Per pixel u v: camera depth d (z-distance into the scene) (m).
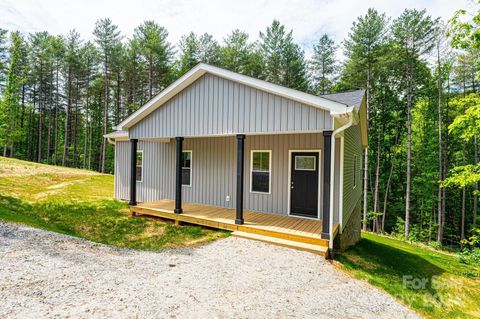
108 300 2.81
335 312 2.90
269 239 5.21
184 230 6.27
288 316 2.72
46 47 24.05
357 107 5.64
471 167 8.08
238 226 5.77
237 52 20.52
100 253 4.41
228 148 7.60
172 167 8.90
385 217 17.44
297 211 6.55
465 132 7.46
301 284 3.56
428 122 16.55
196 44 21.62
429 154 16.20
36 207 8.27
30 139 28.28
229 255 4.55
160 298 2.93
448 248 13.55
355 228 8.91
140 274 3.60
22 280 3.18
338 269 4.24
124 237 6.02
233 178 7.51
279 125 5.23
